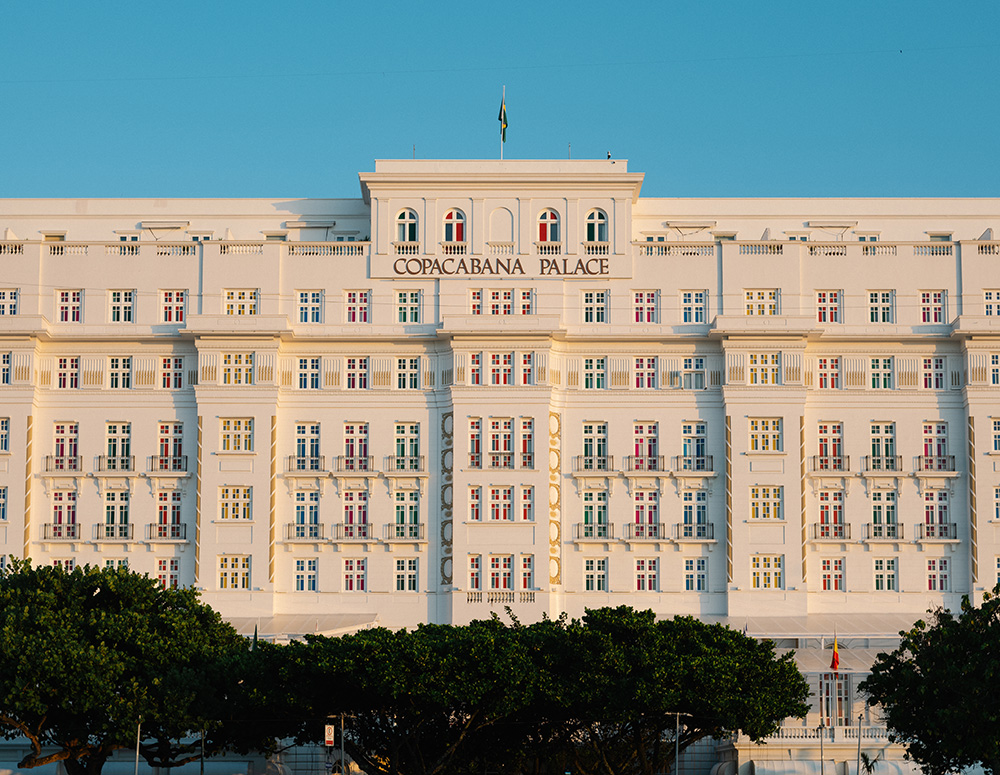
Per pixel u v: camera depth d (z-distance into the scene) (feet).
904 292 350.43
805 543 339.77
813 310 349.61
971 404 342.85
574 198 353.10
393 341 347.36
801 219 368.07
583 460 344.08
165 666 252.62
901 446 345.31
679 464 343.46
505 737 256.73
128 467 343.87
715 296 350.43
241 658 246.68
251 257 351.46
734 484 340.59
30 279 350.64
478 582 336.08
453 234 353.10
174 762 284.20
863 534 342.23
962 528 341.82
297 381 347.56
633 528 341.00
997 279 349.41
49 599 256.52
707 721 250.78
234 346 344.49
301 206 369.09
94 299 350.43
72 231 367.45
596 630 246.88
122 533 341.21
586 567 340.59
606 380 347.36
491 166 353.92
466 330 341.00
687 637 255.29
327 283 350.84
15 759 297.74
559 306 349.61
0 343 344.49
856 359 348.38
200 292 350.84
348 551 340.80
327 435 345.10
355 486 342.64
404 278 350.43
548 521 337.72
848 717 312.09
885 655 243.60
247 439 342.64
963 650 233.76
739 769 288.71
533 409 340.80
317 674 240.94
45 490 342.85
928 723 226.79
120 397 346.95
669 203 368.27
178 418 346.54
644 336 346.13
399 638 242.99
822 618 333.42
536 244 351.46
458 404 341.21
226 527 339.57
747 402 342.85
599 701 239.91
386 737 252.01
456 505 338.34
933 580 341.21
